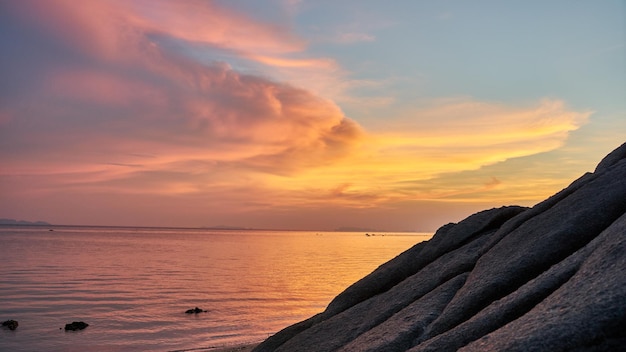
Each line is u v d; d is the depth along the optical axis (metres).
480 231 16.86
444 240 17.38
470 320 9.73
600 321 6.74
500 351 7.12
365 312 15.20
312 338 14.77
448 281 13.37
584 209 11.86
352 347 12.02
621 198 11.50
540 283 9.47
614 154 15.42
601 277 7.84
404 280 16.28
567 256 10.89
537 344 6.88
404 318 12.27
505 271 11.23
